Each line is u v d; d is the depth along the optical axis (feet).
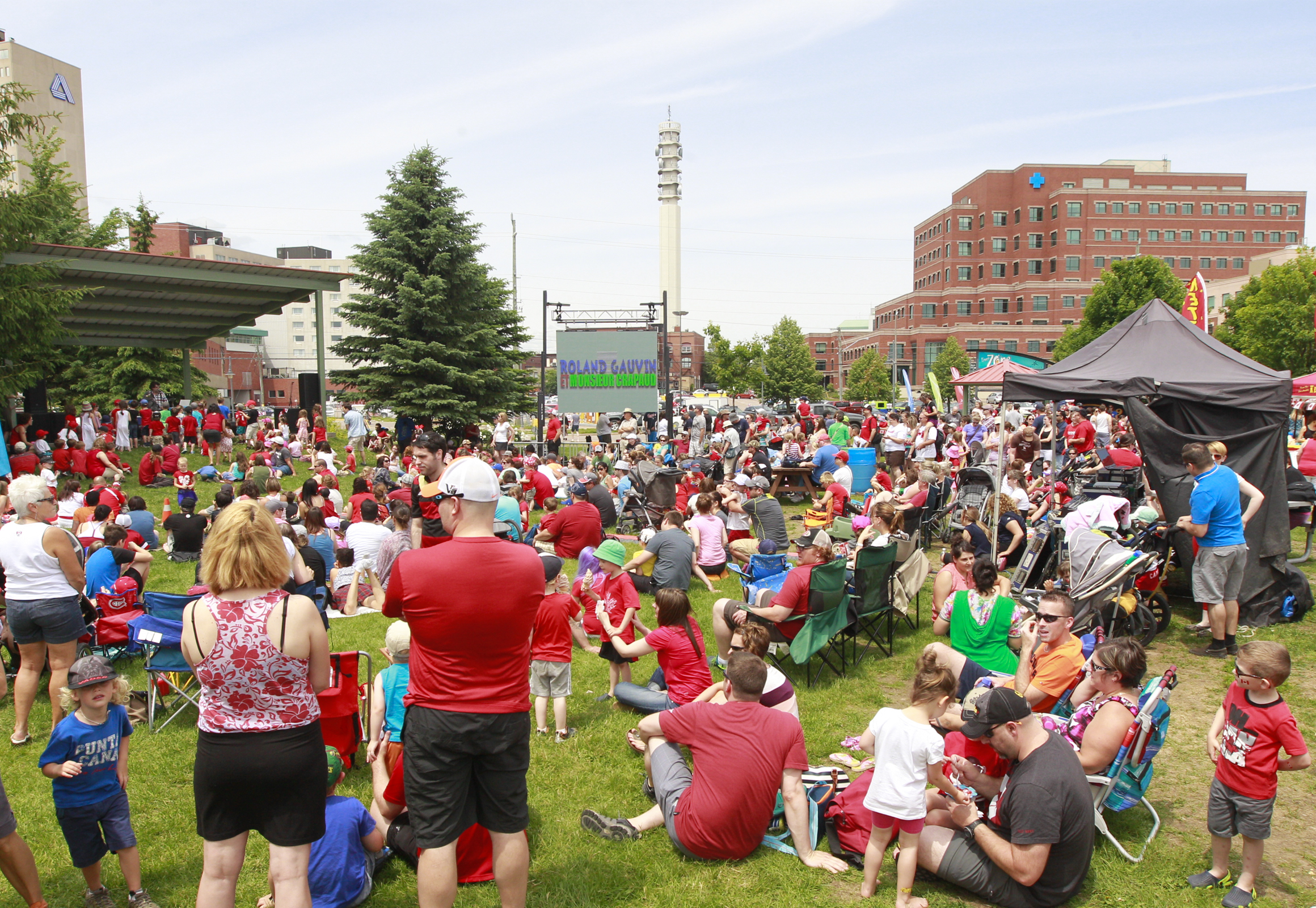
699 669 18.49
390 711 13.84
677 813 13.94
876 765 12.52
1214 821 13.12
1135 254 292.20
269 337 377.50
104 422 69.82
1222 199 294.87
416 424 84.53
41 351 59.62
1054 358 211.20
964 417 94.63
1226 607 23.24
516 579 10.00
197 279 67.77
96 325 81.76
